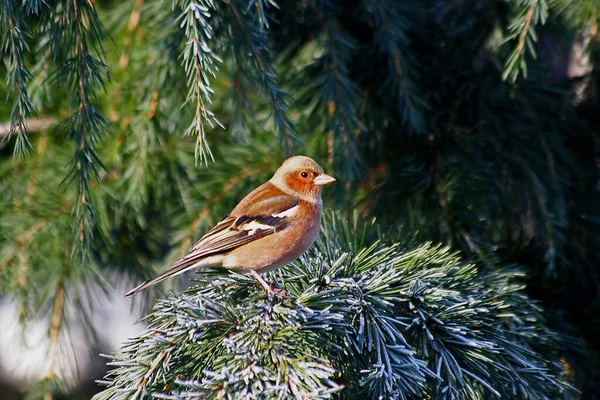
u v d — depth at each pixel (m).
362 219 8.84
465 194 9.05
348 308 6.39
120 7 9.62
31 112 6.74
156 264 10.39
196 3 6.55
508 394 6.73
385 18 8.89
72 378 10.16
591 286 9.10
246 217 7.58
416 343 6.66
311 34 9.43
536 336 7.71
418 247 7.83
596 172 9.62
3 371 12.91
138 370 6.14
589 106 9.90
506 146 9.33
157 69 9.01
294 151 8.00
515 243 9.36
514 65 7.74
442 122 9.58
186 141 9.71
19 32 6.64
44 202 9.59
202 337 6.24
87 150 6.84
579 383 8.57
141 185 9.17
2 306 13.99
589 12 9.10
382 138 9.63
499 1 9.54
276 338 5.96
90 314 10.38
